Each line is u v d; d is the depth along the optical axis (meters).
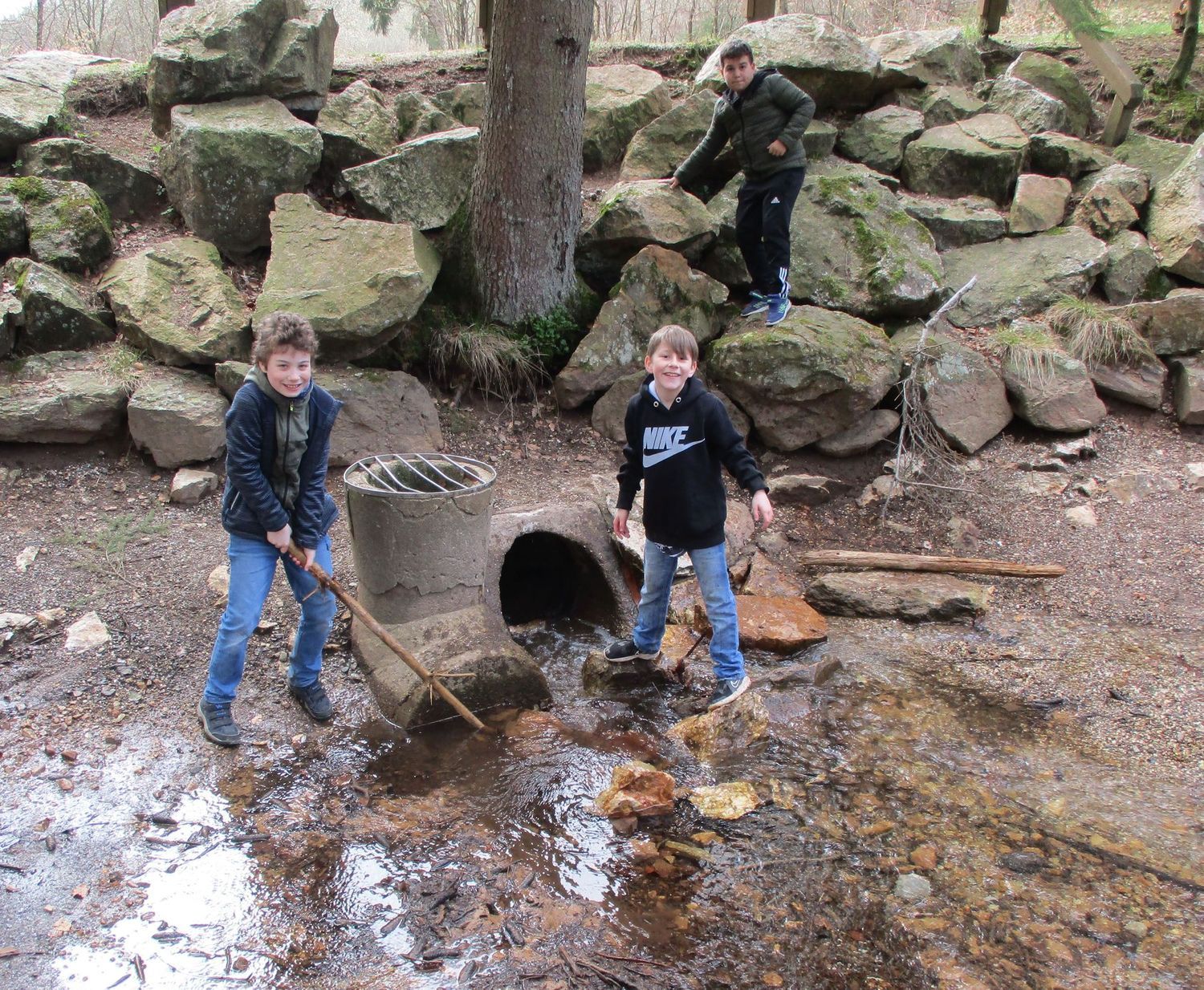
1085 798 3.36
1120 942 2.71
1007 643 4.46
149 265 5.59
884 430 5.77
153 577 4.34
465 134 6.37
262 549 3.43
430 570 4.01
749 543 5.20
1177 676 4.12
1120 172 7.12
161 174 6.41
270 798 3.31
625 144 7.42
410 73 7.92
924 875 2.99
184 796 3.29
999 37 9.19
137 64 7.69
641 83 7.59
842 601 4.75
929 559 4.97
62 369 5.15
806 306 6.26
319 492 3.45
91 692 3.73
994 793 3.40
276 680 3.92
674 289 6.11
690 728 3.81
